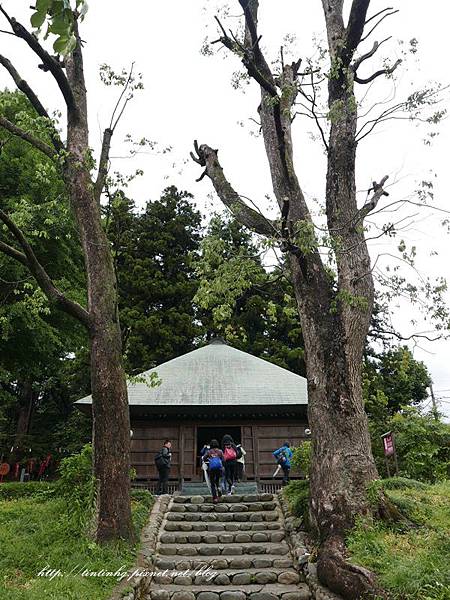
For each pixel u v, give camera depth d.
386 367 29.19
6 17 8.57
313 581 7.07
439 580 5.45
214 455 11.86
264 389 17.70
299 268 9.19
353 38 9.23
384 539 6.91
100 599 6.11
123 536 8.05
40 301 11.16
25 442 25.94
